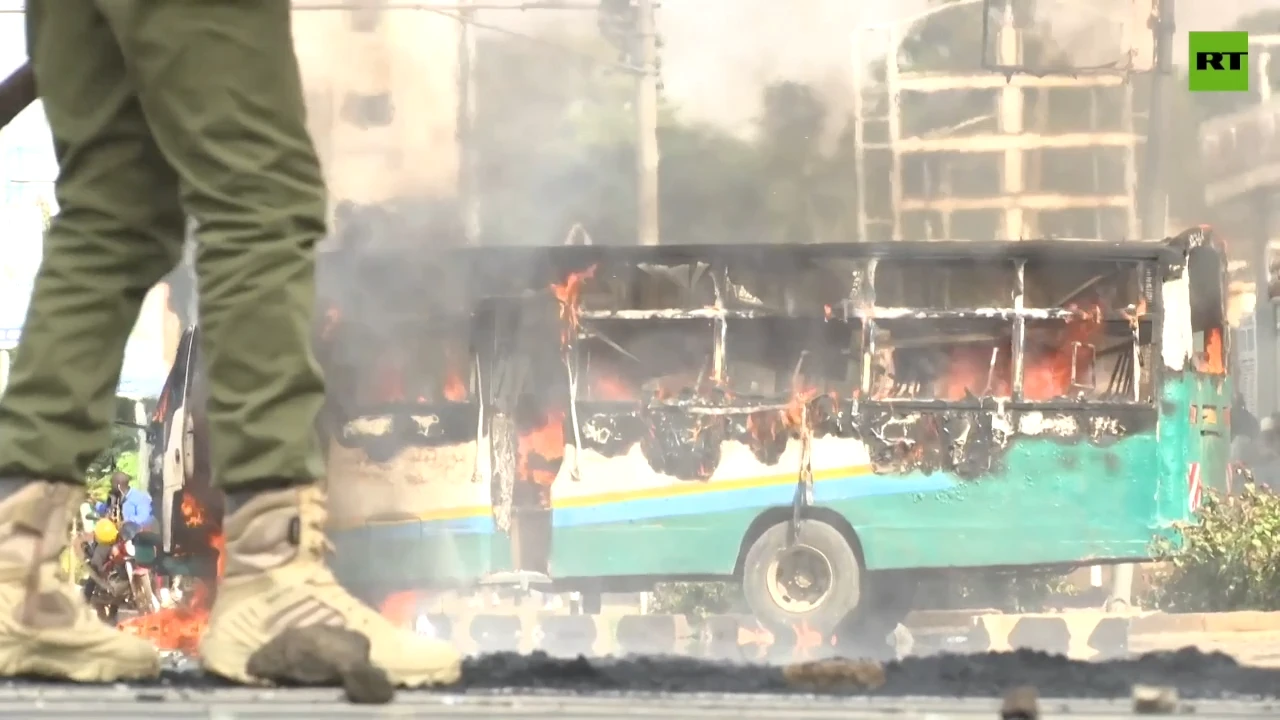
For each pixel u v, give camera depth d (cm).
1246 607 5881
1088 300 5903
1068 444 5894
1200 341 5931
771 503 5891
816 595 5888
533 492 5897
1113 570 5953
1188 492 5894
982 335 5897
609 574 5888
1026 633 5838
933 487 5891
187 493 5881
